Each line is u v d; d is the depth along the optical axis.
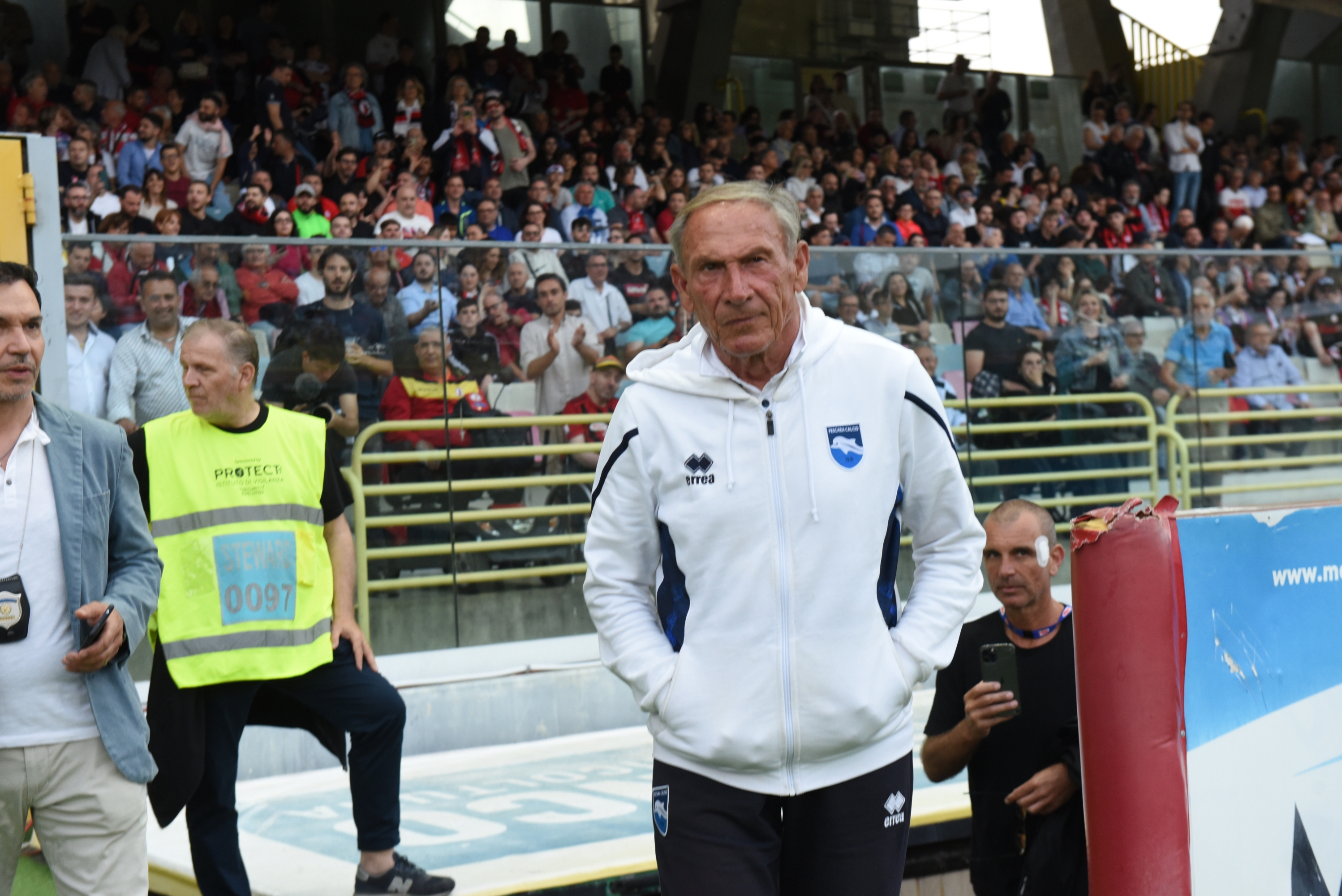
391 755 3.19
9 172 4.14
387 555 5.20
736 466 1.96
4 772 2.41
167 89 10.43
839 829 1.99
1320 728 1.78
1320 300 7.06
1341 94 20.06
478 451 5.35
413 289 5.23
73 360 4.58
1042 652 2.75
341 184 9.56
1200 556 1.65
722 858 1.95
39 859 3.76
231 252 4.88
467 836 3.63
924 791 3.69
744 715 1.94
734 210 1.89
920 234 12.23
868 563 1.98
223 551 3.09
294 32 14.29
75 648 2.46
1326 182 16.55
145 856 2.60
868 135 14.53
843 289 6.00
